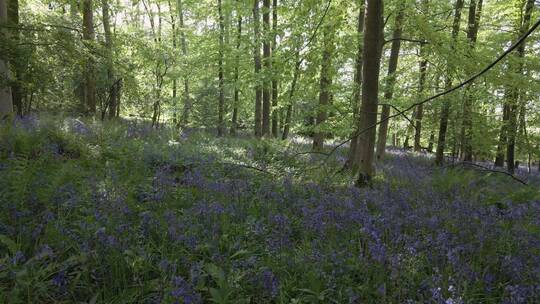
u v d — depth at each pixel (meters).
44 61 10.66
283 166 10.41
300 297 3.88
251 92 22.81
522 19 15.73
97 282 3.87
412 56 17.27
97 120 12.13
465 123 15.47
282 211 6.25
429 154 22.02
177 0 23.16
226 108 24.41
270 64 11.91
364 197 7.26
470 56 11.39
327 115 14.03
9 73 9.62
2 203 5.07
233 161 9.78
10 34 9.14
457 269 4.31
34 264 3.85
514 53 13.84
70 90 17.14
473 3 14.52
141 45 14.59
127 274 4.10
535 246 5.20
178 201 6.29
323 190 7.73
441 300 3.54
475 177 10.34
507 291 4.07
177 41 23.47
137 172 7.46
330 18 10.84
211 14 19.48
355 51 12.23
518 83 11.70
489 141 15.52
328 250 4.77
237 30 19.14
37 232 4.44
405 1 11.20
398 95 14.23
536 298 3.79
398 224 5.55
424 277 4.23
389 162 14.47
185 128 20.30
